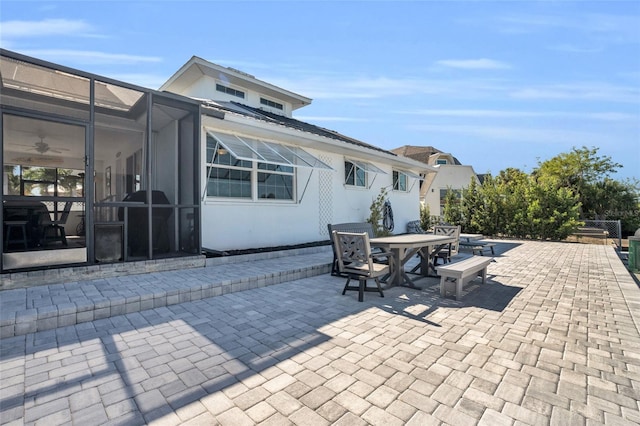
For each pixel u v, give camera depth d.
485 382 3.30
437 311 5.59
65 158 6.57
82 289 5.82
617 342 4.32
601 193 30.30
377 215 15.34
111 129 9.04
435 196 31.95
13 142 6.46
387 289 7.07
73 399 2.96
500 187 20.86
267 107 18.09
